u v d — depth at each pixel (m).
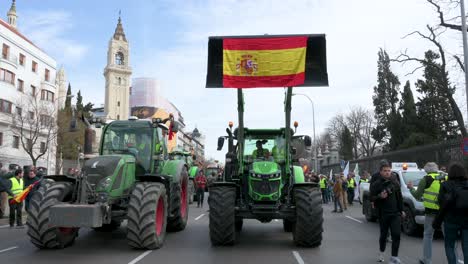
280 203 9.26
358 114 69.12
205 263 7.43
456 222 5.96
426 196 7.11
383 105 53.03
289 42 9.09
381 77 53.66
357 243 9.79
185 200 12.41
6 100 41.78
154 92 91.38
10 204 12.37
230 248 8.95
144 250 8.62
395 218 7.16
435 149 19.16
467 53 17.03
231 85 9.04
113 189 8.48
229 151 10.80
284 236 10.76
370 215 14.42
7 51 42.41
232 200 8.98
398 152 23.53
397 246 7.09
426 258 7.07
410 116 41.84
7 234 10.94
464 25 17.20
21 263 7.33
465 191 5.91
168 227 11.55
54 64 51.84
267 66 9.08
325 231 12.09
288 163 9.80
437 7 23.77
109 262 7.44
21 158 43.81
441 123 40.00
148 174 9.60
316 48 9.20
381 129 52.81
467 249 5.87
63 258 7.77
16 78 43.59
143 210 8.33
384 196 7.12
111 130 10.47
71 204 7.85
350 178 24.61
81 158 8.97
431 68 29.02
